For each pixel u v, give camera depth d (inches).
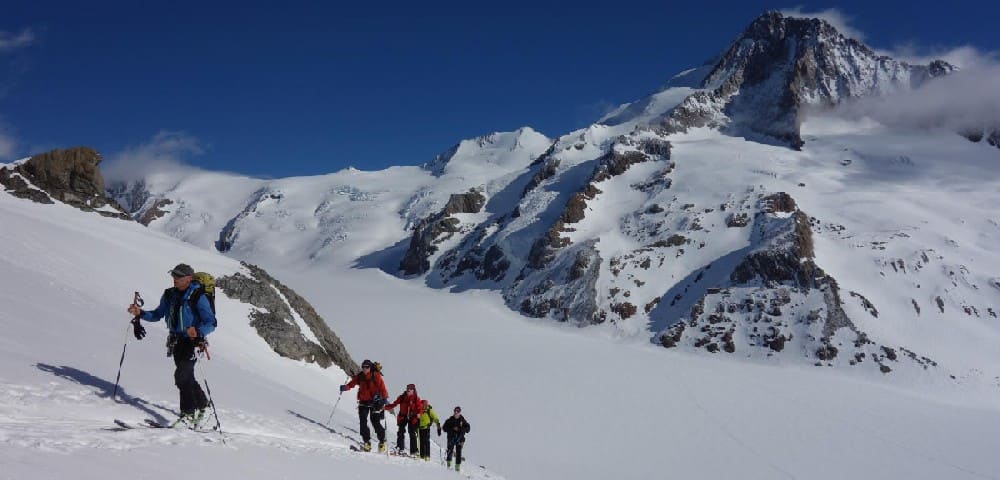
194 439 311.4
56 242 1123.9
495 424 2421.3
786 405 2696.9
